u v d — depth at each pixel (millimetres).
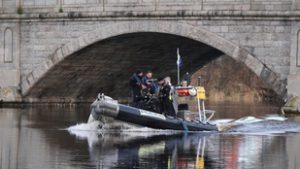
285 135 96250
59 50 138875
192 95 98625
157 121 96688
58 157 77000
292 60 119938
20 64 143500
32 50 142250
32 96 144750
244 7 123000
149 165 73125
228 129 101125
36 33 141625
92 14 134250
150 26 129500
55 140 88812
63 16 137250
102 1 133750
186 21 127062
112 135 93562
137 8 130625
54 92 146875
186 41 135750
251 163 74875
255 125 105750
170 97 98312
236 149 83250
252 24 122875
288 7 120500
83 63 141375
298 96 118625
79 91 150125
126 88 157250
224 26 124562
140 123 96750
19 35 143125
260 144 87250
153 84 99562
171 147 84062
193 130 97875
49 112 130000
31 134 94562
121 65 146250
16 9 142875
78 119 115688
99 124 98750
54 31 139375
